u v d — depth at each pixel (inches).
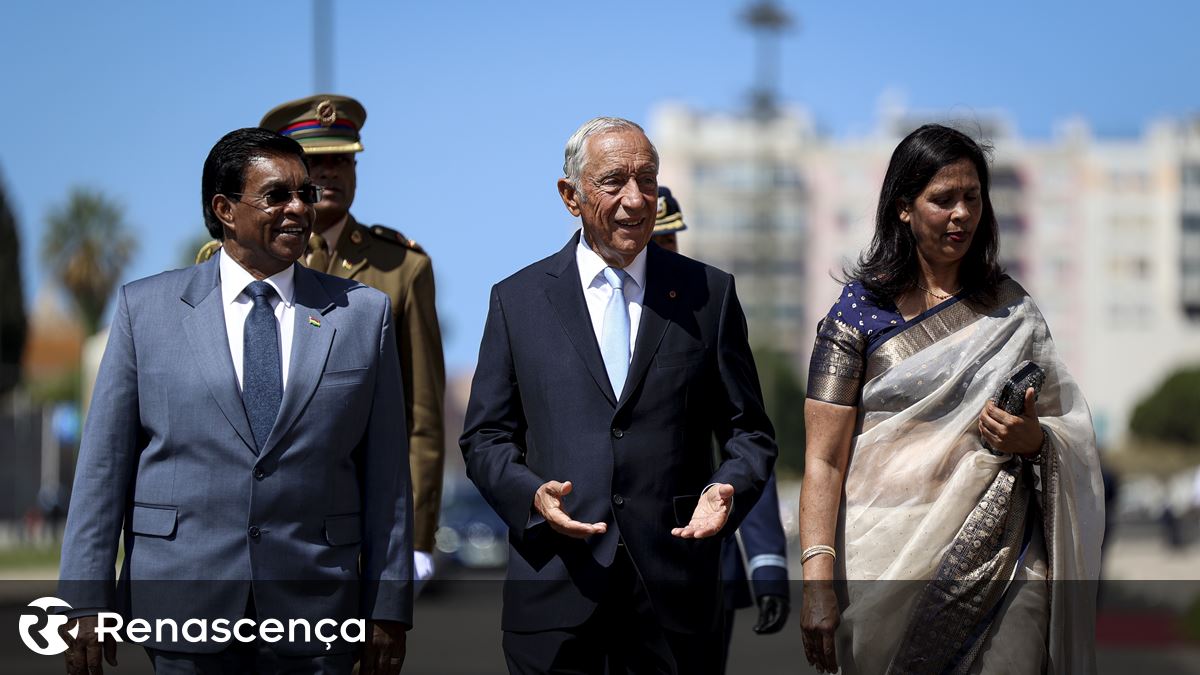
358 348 201.5
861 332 207.0
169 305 198.8
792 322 4938.5
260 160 198.5
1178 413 4220.0
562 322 206.8
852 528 205.5
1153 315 4909.0
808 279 4945.9
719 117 5088.6
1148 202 4916.3
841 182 4972.9
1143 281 4909.0
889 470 203.6
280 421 194.5
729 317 211.0
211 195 200.7
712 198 5044.3
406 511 204.7
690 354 206.2
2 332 2564.0
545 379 205.8
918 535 200.8
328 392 197.8
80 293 2800.2
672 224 270.5
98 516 194.9
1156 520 3063.5
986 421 199.6
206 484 193.6
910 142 205.3
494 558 1107.3
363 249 250.1
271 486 194.1
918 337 204.4
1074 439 201.8
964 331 203.8
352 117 251.6
